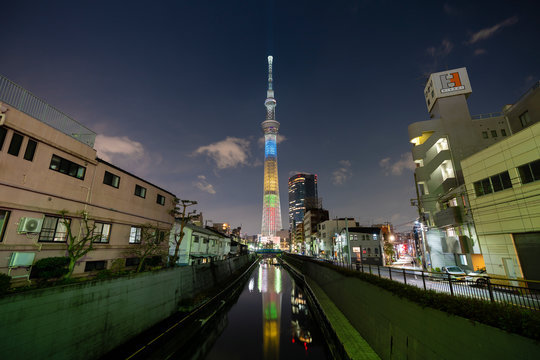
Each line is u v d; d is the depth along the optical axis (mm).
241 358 15344
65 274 12234
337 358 13484
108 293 12320
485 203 22000
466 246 28906
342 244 64062
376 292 11805
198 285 25547
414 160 46031
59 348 9516
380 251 61812
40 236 12469
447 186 35594
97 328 11461
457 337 6184
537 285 17609
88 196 15477
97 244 16016
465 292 10703
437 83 42750
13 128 11266
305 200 124312
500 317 5281
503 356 4984
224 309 25984
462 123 39500
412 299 8258
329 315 18141
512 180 19562
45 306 9133
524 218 18594
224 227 93812
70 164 14414
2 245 10602
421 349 7590
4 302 7867
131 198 19797
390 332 9938
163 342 14156
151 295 16219
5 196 10914
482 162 22391
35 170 12289
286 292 37812
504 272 20047
